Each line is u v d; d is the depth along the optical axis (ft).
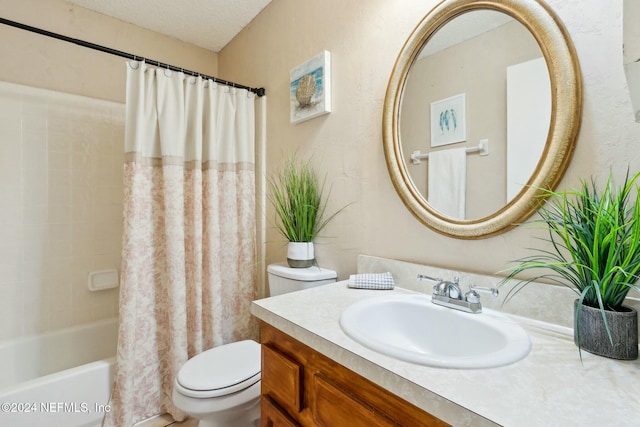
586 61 2.43
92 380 4.55
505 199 2.86
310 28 5.33
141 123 4.90
